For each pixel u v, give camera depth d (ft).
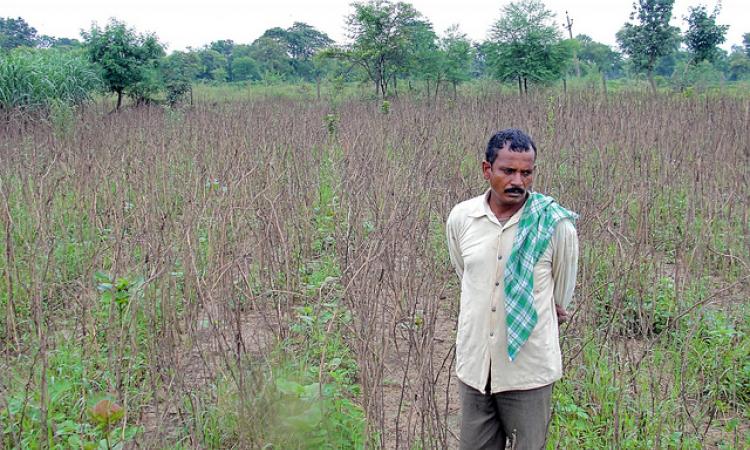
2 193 20.94
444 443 10.86
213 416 12.34
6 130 38.88
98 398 11.66
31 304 16.38
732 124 39.22
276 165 27.99
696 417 13.51
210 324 13.24
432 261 18.62
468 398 9.93
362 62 89.97
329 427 11.43
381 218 19.81
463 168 32.32
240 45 206.80
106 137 36.58
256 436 10.84
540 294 9.26
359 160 27.66
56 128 38.11
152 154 30.37
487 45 90.79
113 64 67.10
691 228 23.39
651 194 25.66
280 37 208.85
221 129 38.40
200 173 25.39
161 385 13.67
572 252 9.30
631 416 13.29
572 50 90.17
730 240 21.98
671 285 18.92
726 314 17.69
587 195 22.91
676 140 33.73
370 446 11.31
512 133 9.11
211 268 17.08
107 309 16.90
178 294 18.21
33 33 217.97
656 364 15.25
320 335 15.10
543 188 24.52
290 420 10.33
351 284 14.37
